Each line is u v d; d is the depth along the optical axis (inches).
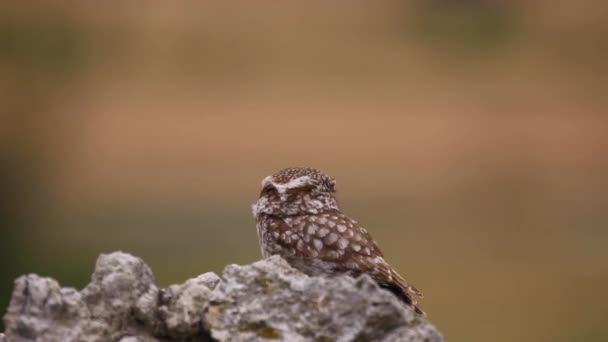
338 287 204.8
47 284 199.2
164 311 208.1
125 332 206.8
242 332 205.9
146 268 210.7
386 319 203.3
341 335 203.3
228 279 210.2
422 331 205.2
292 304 206.2
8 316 197.6
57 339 197.9
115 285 206.5
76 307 201.0
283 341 203.5
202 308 209.6
